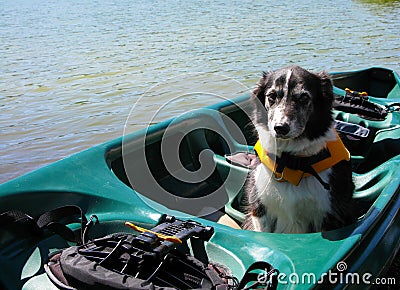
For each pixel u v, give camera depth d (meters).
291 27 18.25
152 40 16.44
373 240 3.24
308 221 3.77
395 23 18.22
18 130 8.75
